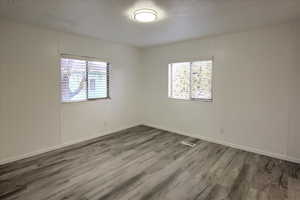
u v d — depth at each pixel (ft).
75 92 11.46
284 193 6.43
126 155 9.67
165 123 14.70
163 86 14.55
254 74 9.86
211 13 7.64
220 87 11.26
